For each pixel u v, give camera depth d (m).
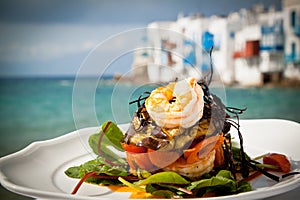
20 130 1.87
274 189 0.44
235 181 0.48
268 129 0.64
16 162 0.53
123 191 0.48
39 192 0.44
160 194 0.46
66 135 0.61
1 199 1.41
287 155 0.58
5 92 1.85
